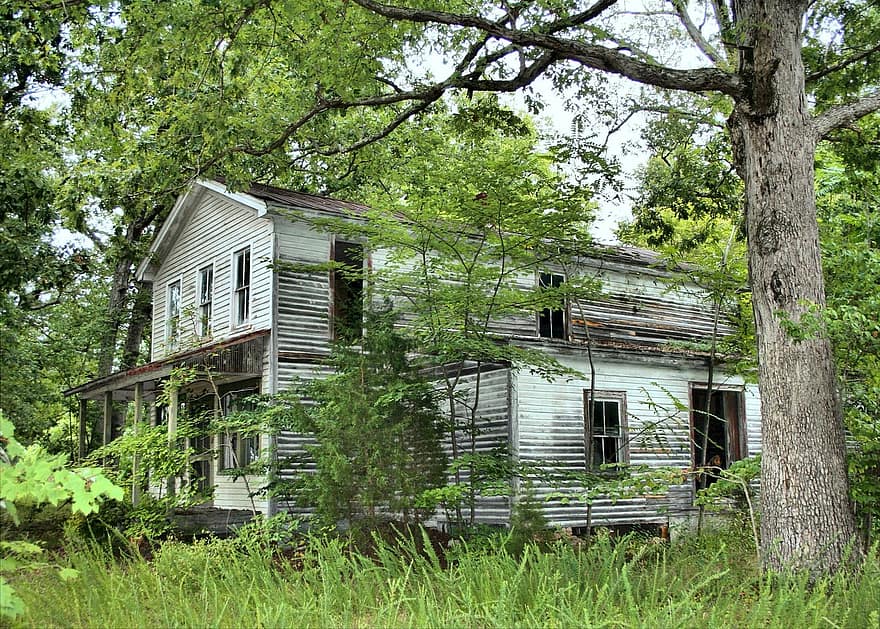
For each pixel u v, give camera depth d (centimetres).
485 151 2486
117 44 1435
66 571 666
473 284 1392
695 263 1794
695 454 1988
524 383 1673
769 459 1004
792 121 1048
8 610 570
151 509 1403
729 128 1129
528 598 868
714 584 938
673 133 1561
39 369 2750
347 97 1447
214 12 1292
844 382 1097
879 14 1341
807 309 989
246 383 1864
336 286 1900
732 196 1619
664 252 1684
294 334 1795
